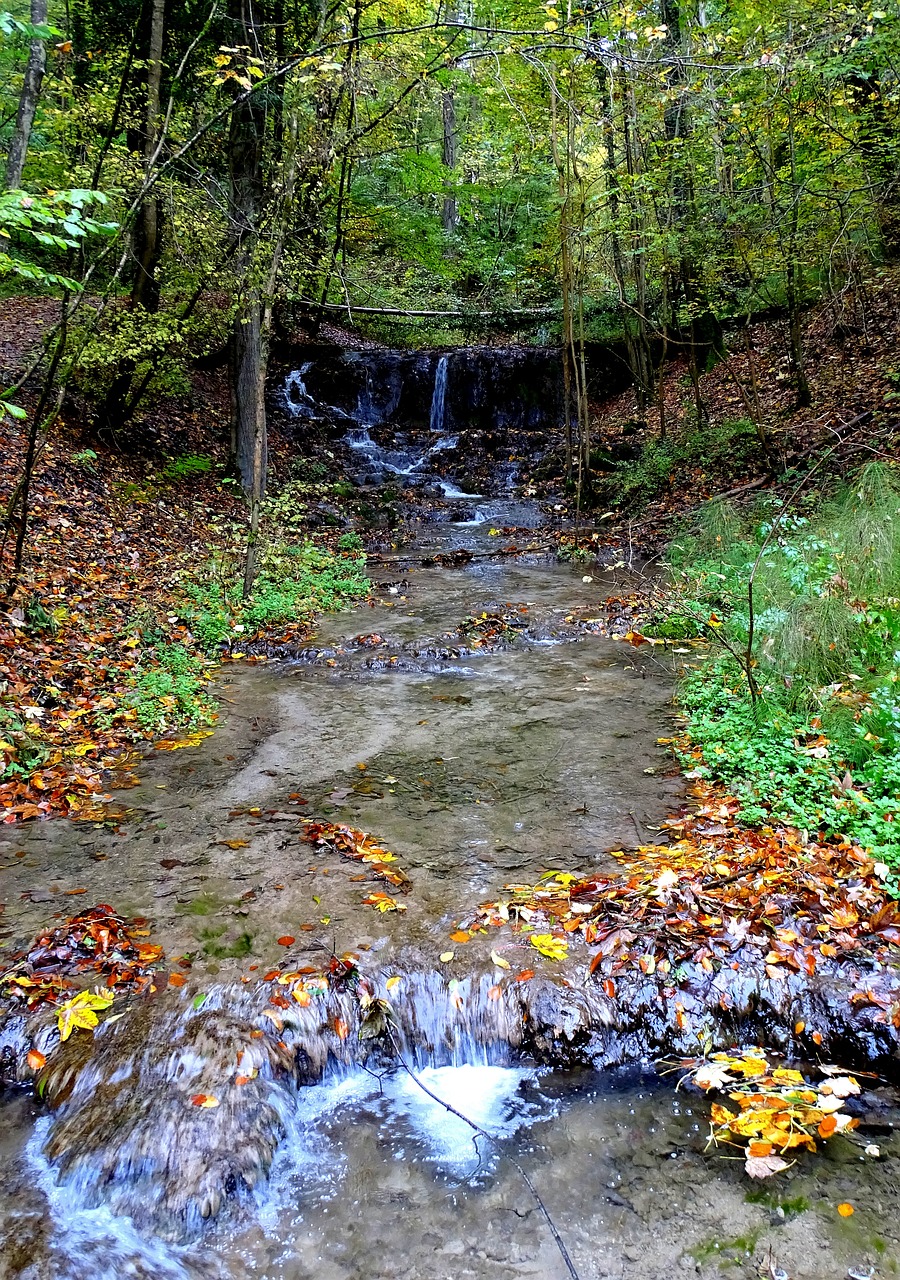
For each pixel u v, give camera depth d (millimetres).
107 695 6586
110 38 12992
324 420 18109
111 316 10562
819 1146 2918
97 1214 2707
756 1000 3479
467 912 3996
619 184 12477
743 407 13750
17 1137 2975
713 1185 2783
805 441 11523
